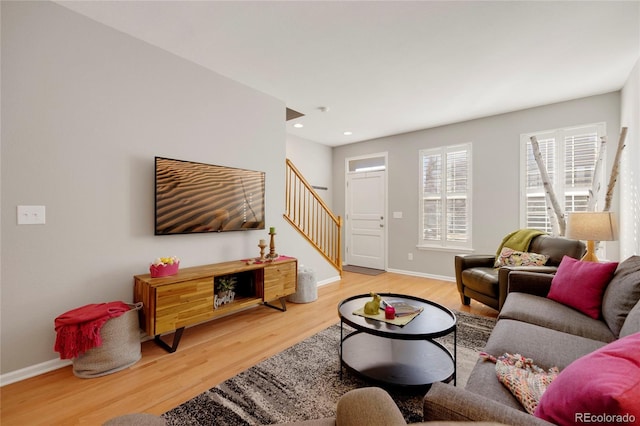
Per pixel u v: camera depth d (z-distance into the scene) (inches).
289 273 132.0
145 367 82.6
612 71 117.0
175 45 101.7
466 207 180.2
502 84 129.0
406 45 99.7
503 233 166.7
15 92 76.1
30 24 77.9
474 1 78.7
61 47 82.8
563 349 56.5
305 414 63.4
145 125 100.2
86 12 85.0
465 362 83.6
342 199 248.4
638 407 24.1
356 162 253.8
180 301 92.9
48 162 81.1
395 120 179.5
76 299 86.1
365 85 130.8
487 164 172.1
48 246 81.3
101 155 90.7
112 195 93.1
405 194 208.7
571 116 146.2
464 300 138.2
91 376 77.1
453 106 155.4
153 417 31.5
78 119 86.1
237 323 116.3
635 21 86.5
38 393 70.5
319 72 119.5
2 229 74.7
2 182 74.5
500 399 42.4
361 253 236.8
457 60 109.3
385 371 74.7
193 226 110.6
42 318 80.4
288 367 82.4
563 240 118.2
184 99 110.3
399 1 79.0
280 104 147.6
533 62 110.3
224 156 123.6
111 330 79.7
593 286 74.5
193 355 89.7
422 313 82.3
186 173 108.4
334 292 161.2
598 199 138.7
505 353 55.9
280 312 129.5
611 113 136.6
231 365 83.7
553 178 151.2
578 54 104.7
